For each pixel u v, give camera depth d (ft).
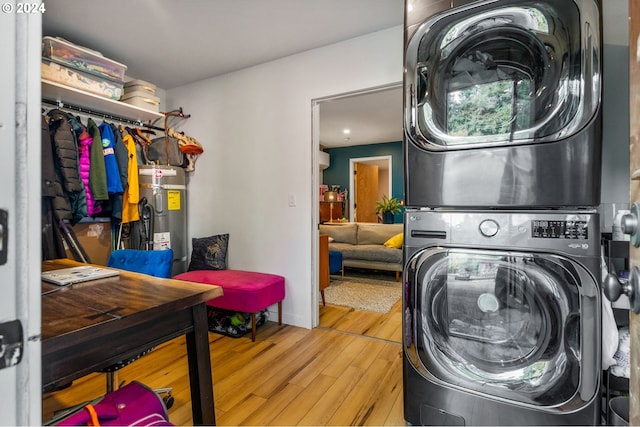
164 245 10.23
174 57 9.50
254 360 7.33
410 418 5.01
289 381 6.45
